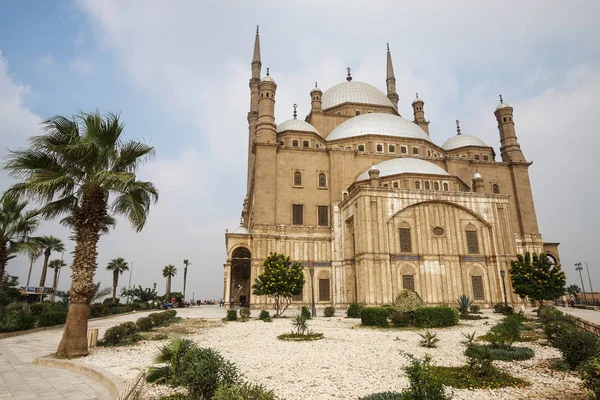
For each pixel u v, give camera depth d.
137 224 18.73
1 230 26.23
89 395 10.98
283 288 36.84
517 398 10.73
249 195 75.38
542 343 19.64
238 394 7.65
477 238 47.16
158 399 10.51
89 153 17.03
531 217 62.56
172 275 92.62
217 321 33.84
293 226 53.50
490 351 15.36
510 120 68.12
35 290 58.00
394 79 91.44
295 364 15.02
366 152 61.16
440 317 27.11
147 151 18.97
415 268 44.62
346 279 49.72
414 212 46.28
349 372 13.69
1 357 17.36
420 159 58.16
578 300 81.88
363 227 44.28
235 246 53.88
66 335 16.91
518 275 39.91
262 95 59.47
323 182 57.03
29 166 16.77
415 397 8.48
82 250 17.66
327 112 76.69
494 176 63.88
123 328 21.16
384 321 27.67
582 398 10.63
